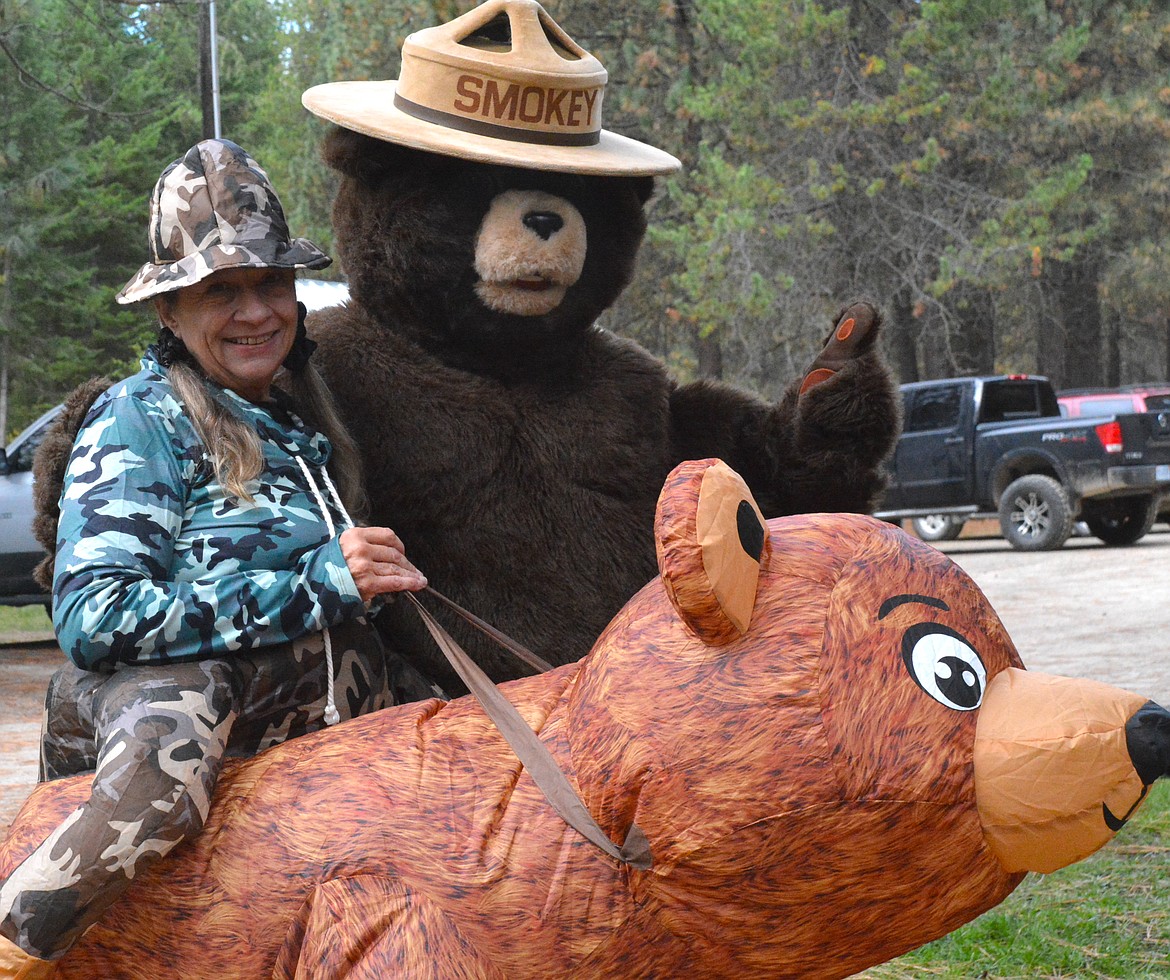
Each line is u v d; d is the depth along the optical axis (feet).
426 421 11.55
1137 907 16.33
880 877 8.29
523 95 11.42
